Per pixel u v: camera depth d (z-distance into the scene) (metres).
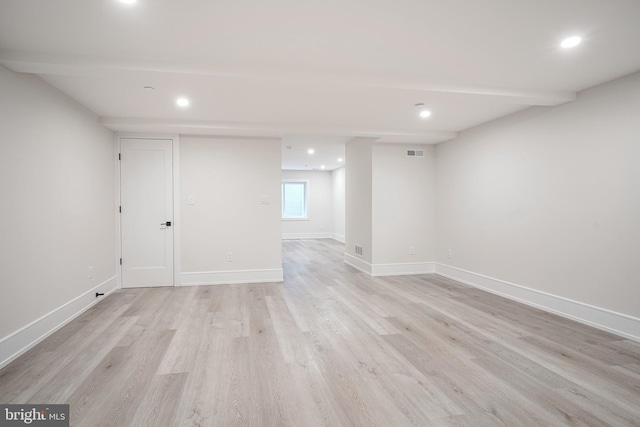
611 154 2.95
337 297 4.18
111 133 4.32
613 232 2.95
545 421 1.77
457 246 5.07
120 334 2.95
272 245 5.02
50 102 2.92
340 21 1.99
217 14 1.90
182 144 4.71
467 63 2.60
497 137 4.23
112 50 2.34
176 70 2.53
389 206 5.46
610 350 2.62
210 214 4.81
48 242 2.89
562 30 2.10
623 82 2.86
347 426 1.73
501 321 3.30
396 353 2.59
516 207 3.96
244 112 3.82
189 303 3.89
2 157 2.36
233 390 2.06
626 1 1.79
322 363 2.42
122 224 4.53
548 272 3.57
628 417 1.80
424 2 1.80
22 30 2.04
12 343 2.43
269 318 3.39
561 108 3.39
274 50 2.37
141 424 1.74
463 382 2.16
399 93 3.04
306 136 5.62
